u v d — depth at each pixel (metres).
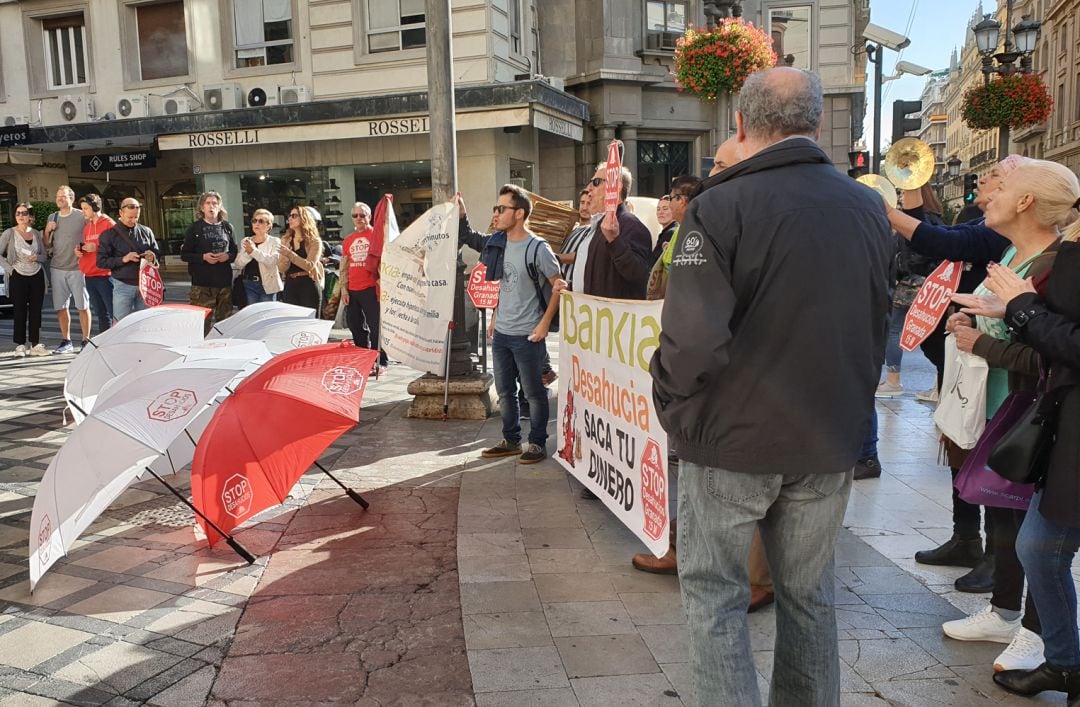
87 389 4.69
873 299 2.18
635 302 3.63
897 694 2.78
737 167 2.19
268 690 2.84
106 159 18.69
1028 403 2.79
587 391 4.29
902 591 3.58
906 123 13.01
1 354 10.26
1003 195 2.80
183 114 16.44
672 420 2.19
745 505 2.14
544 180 19.75
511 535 4.21
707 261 2.06
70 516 3.44
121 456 3.47
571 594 3.54
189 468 5.46
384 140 16.33
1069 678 2.66
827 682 2.25
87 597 3.58
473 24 15.50
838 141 22.95
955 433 3.21
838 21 22.47
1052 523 2.49
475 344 9.02
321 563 3.91
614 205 4.26
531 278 5.33
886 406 7.39
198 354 4.22
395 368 9.30
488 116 14.85
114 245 9.06
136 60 17.77
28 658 3.07
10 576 3.82
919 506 4.72
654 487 3.53
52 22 18.22
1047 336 2.38
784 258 2.05
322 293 9.18
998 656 3.00
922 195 5.20
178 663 3.02
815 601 2.26
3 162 18.94
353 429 6.45
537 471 5.29
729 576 2.20
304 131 15.75
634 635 3.18
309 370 4.10
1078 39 45.41
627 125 19.03
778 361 2.07
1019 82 14.80
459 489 4.95
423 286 6.54
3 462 5.64
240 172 17.23
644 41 19.11
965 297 2.79
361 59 16.11
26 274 9.96
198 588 3.66
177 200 21.81
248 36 16.88
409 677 2.91
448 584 3.66
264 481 4.07
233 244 9.04
